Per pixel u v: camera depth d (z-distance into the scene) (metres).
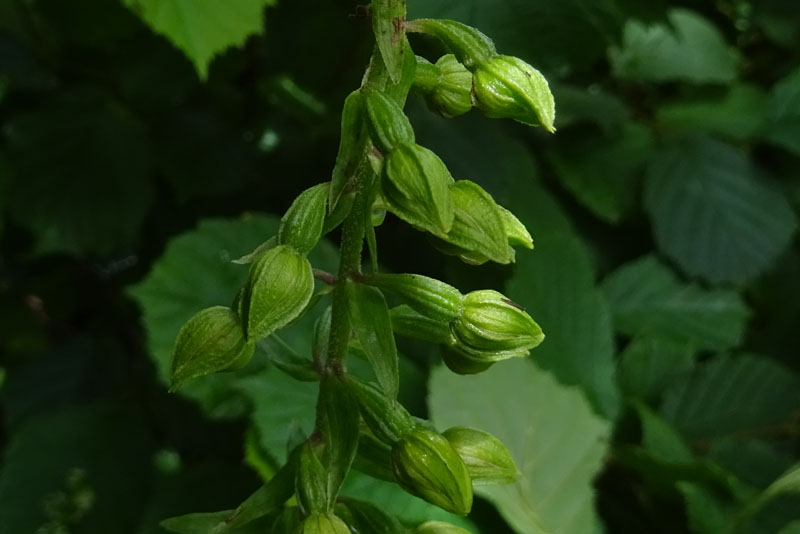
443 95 0.26
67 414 0.42
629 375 0.41
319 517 0.26
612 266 0.46
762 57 0.52
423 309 0.26
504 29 0.34
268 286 0.26
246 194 0.45
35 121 0.43
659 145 0.45
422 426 0.27
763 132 0.46
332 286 0.26
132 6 0.30
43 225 0.42
